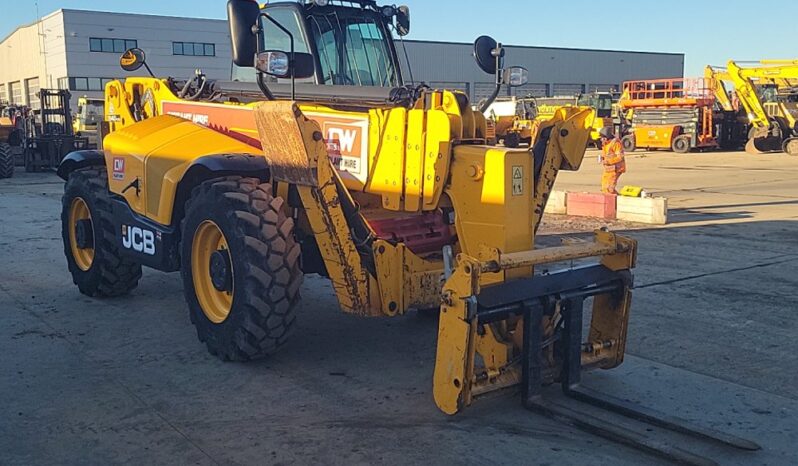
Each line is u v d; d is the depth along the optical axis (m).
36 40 50.06
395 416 4.25
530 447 3.85
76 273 6.98
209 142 5.59
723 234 10.38
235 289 4.89
